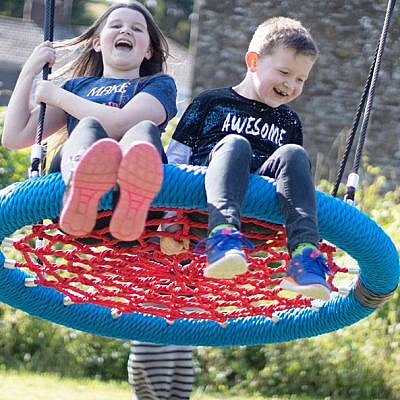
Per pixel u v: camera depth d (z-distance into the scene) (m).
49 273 8.55
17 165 21.61
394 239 17.78
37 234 7.93
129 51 9.01
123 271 8.42
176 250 8.13
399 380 16.33
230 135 7.46
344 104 32.50
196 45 33.72
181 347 10.73
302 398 16.36
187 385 10.73
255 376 16.92
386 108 31.98
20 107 8.99
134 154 6.60
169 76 8.98
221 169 7.22
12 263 8.73
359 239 7.68
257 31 8.52
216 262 6.92
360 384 16.42
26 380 16.20
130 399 15.32
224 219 7.04
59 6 69.44
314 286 7.10
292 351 16.84
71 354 17.36
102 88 8.93
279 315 9.76
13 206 7.32
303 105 32.69
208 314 9.12
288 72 8.25
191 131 8.52
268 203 7.33
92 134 7.31
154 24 9.30
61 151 7.96
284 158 7.44
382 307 16.77
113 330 9.82
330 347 16.73
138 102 8.58
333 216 7.56
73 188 6.76
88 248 8.12
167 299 8.83
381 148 31.83
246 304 9.05
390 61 32.22
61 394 15.24
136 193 6.79
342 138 31.00
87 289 15.99
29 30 66.25
